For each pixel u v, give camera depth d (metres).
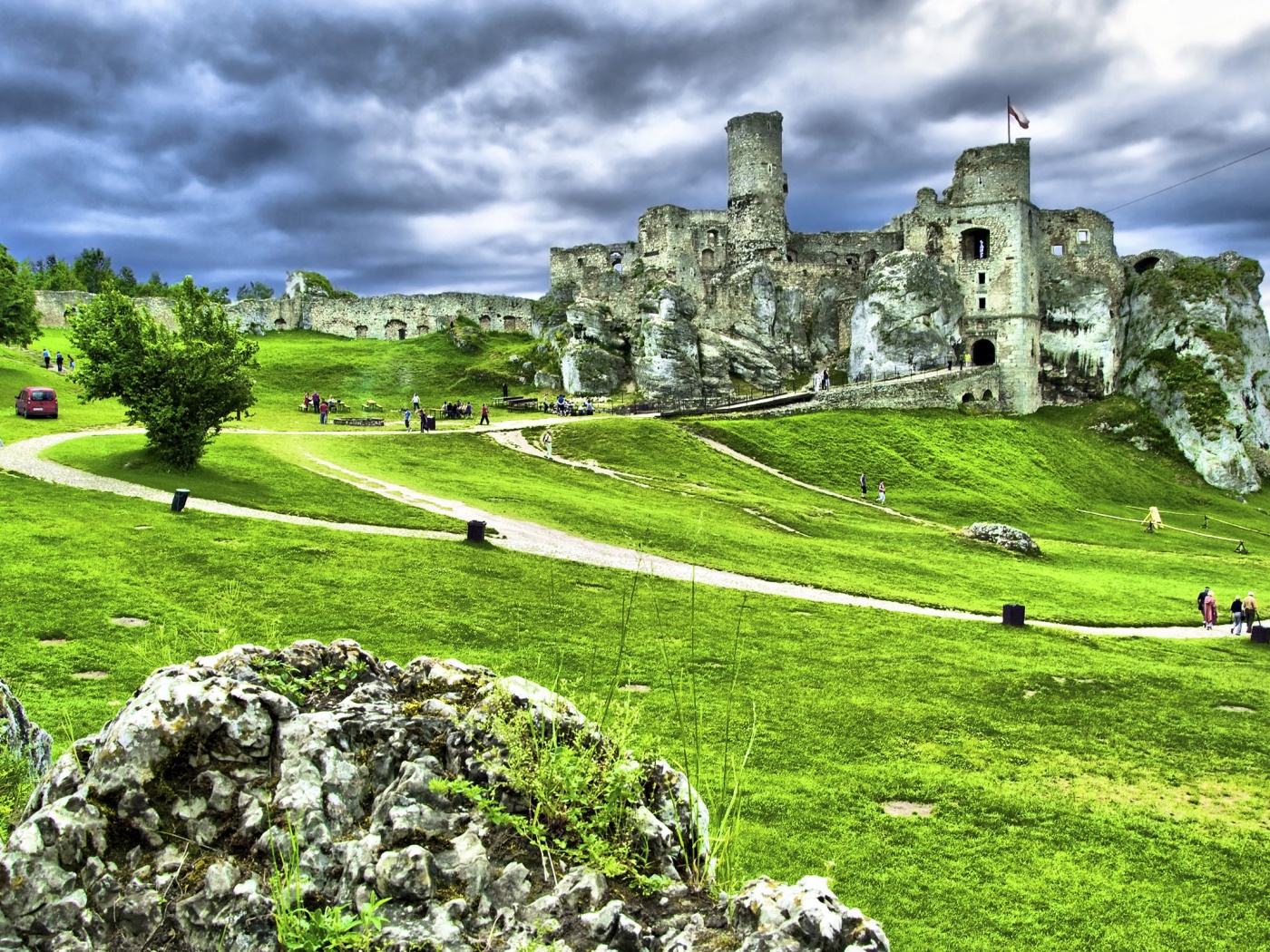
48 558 28.39
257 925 5.82
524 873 6.23
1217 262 119.88
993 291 111.75
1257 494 98.81
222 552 31.06
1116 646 33.81
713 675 25.55
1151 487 91.88
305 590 28.23
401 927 5.88
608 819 6.68
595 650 26.31
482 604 29.31
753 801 17.64
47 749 11.05
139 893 5.89
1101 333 115.50
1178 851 17.36
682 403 89.12
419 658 8.09
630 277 107.19
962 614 36.91
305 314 115.38
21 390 61.41
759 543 46.44
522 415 81.25
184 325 44.75
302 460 52.28
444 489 49.34
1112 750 22.72
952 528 61.22
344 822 6.50
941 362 106.81
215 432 45.59
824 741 21.58
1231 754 23.00
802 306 118.12
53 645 21.88
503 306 116.00
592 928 5.90
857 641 30.34
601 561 37.44
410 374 96.50
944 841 17.02
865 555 47.59
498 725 6.95
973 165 112.38
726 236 119.19
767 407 89.25
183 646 22.36
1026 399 110.50
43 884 5.76
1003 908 14.88
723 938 5.91
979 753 21.78
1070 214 118.31
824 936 5.68
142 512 35.38
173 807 6.29
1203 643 36.75
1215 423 101.06
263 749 6.67
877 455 76.75
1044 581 46.59
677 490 58.75
